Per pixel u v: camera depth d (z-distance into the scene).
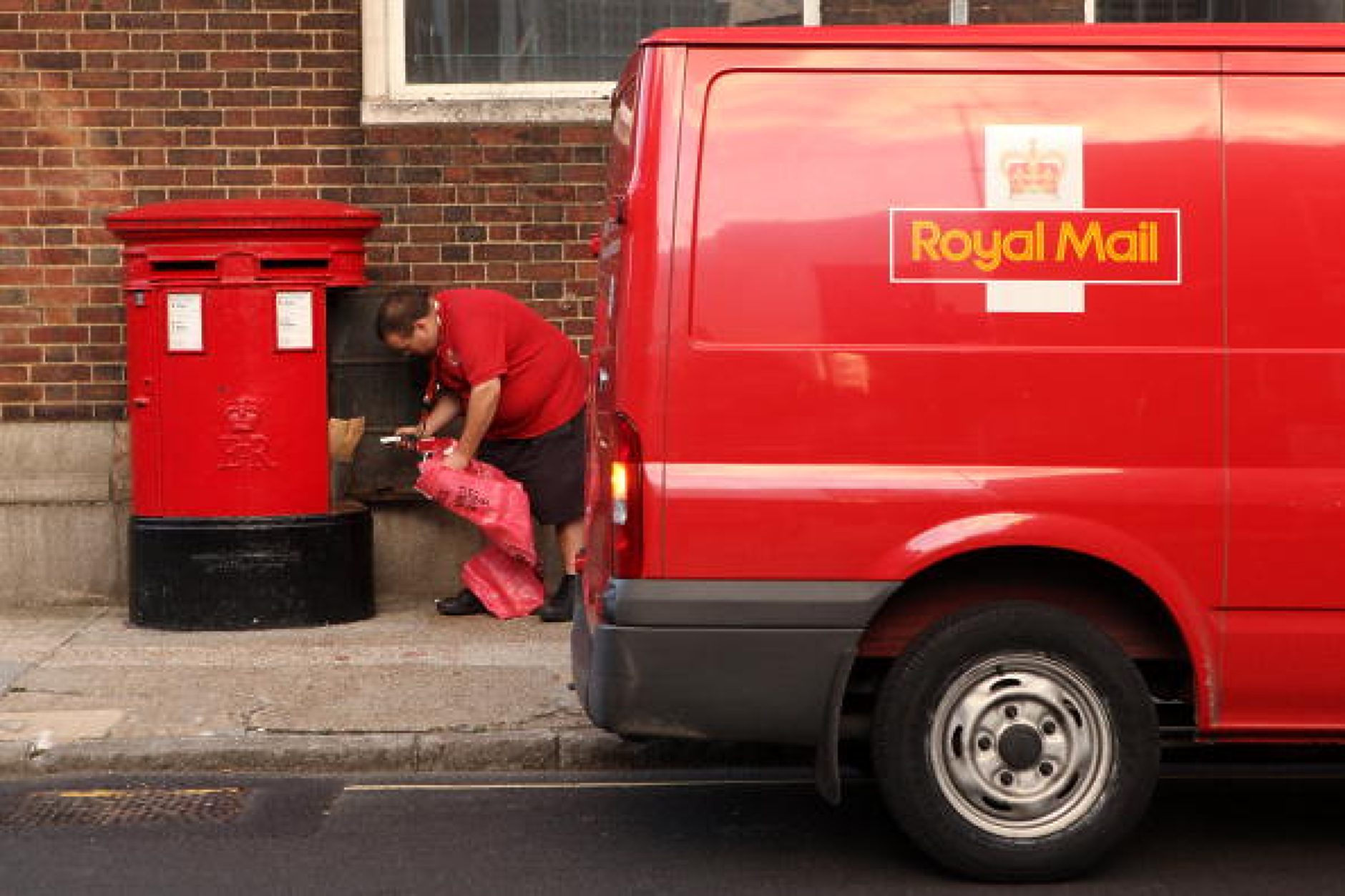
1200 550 6.28
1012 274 6.30
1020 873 6.35
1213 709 6.36
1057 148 6.33
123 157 11.54
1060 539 6.25
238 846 6.88
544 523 10.91
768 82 6.34
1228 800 7.60
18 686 9.08
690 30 6.35
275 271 10.40
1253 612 6.32
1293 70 6.39
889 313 6.29
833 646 6.26
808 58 6.35
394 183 11.61
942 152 6.32
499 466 10.88
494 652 9.91
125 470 11.55
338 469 11.42
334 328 11.49
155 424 10.48
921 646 6.33
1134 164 6.34
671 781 7.91
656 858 6.75
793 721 6.29
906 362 6.27
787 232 6.29
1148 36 6.38
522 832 7.10
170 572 10.48
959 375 6.28
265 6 11.55
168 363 10.42
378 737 8.14
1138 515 6.28
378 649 9.98
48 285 11.54
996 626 6.30
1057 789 6.36
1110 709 6.33
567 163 11.66
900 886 6.40
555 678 9.23
